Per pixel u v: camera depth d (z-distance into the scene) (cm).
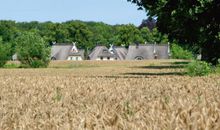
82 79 2966
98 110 877
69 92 1708
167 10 3472
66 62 11606
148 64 9975
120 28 19425
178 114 739
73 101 1248
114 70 6488
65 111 938
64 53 17425
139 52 16275
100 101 1222
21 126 748
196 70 3600
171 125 654
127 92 1652
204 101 980
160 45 16300
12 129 759
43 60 8950
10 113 941
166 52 16062
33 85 2341
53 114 902
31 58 8900
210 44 3612
